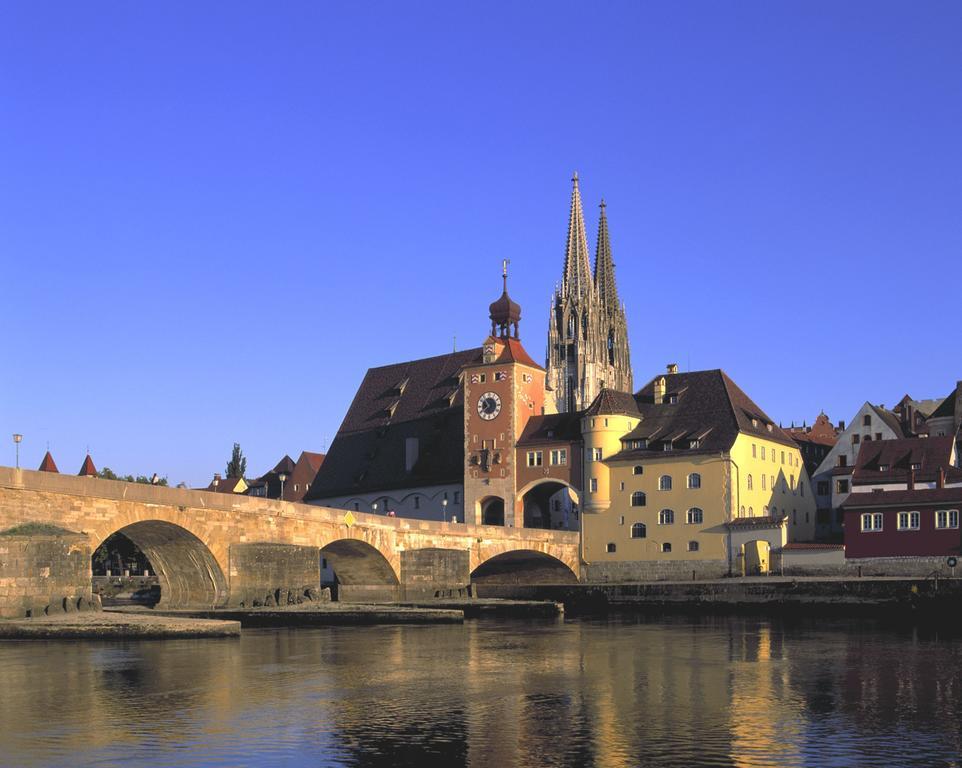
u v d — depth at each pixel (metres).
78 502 83.25
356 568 122.19
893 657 65.88
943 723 43.22
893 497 124.00
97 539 84.75
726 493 136.62
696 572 137.50
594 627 93.19
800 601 115.31
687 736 40.94
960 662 63.00
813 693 50.88
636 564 142.25
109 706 47.19
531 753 38.25
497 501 157.25
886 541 123.50
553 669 60.38
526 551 138.88
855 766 36.28
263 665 61.53
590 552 146.25
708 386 148.25
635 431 147.50
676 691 51.81
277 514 102.38
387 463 174.12
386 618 96.69
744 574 133.50
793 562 129.75
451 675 57.72
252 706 47.41
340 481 178.12
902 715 44.97
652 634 84.81
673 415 147.25
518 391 155.88
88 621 76.31
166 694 50.44
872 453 131.50
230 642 75.06
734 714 45.34
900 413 169.38
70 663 61.59
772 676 57.06
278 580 100.81
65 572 79.00
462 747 39.22
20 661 62.44
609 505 145.12
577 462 148.88
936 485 124.12
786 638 80.44
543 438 152.62
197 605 100.25
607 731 41.88
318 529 107.38
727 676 57.16
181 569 99.81
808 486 156.25
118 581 151.88
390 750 38.72
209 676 56.59
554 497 159.75
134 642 73.62
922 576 120.25
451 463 164.12
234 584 97.56
